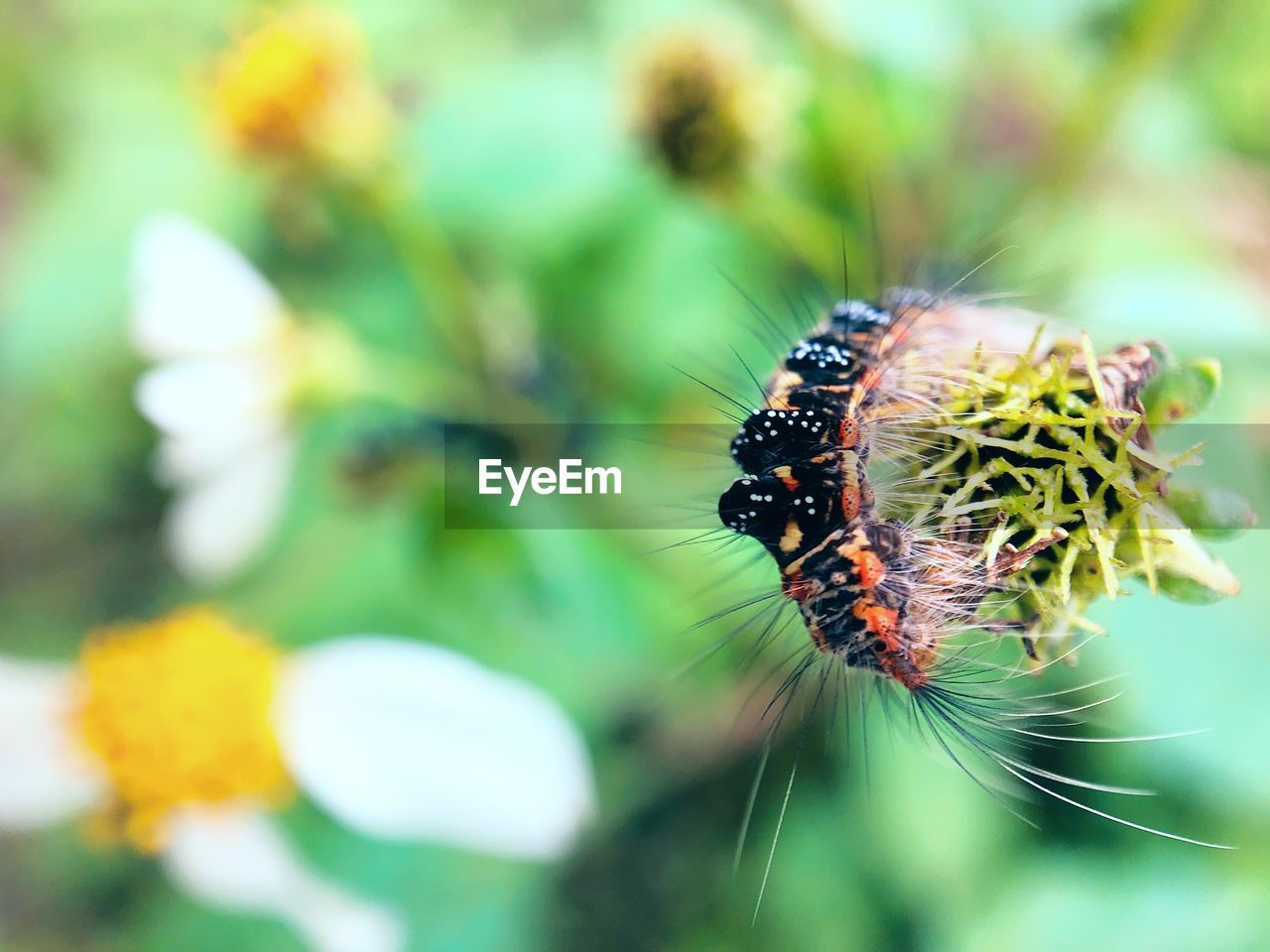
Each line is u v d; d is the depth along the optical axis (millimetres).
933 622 78
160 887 121
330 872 110
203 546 107
